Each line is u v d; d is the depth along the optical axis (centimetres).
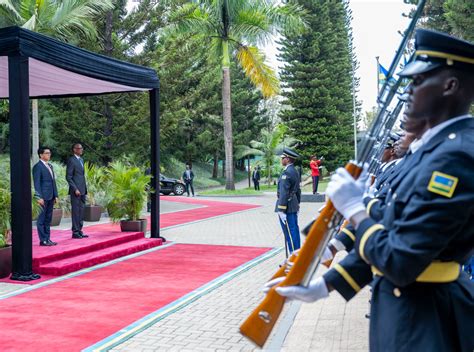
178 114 2447
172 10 2302
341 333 503
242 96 4278
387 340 200
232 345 482
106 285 727
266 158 3878
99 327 537
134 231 1126
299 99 3791
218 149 4284
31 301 640
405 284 183
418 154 199
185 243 1123
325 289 220
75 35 2053
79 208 1010
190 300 646
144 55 2267
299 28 2586
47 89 1156
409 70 195
